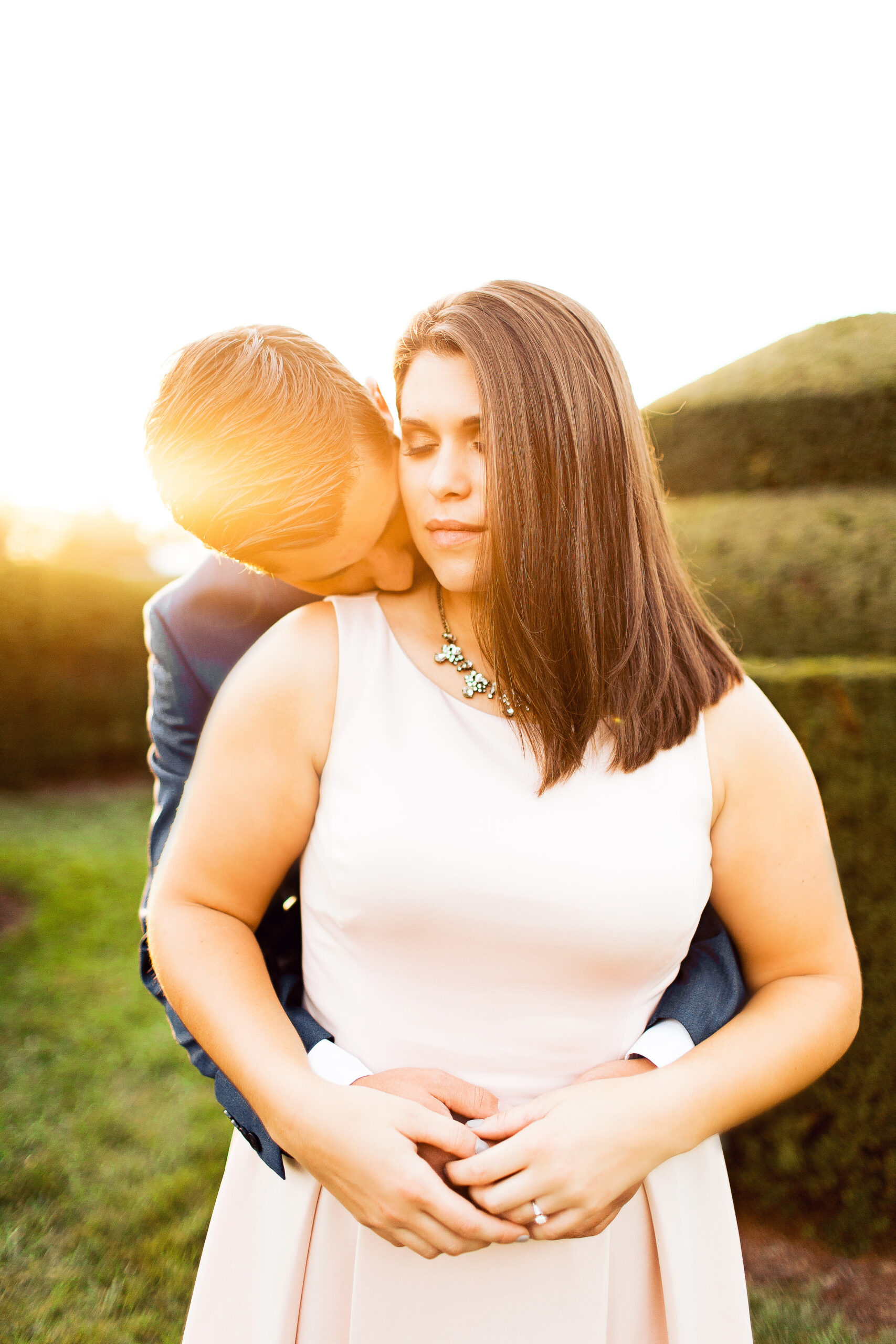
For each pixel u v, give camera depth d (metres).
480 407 0.94
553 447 0.95
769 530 2.82
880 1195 2.43
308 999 1.11
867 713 2.31
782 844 1.05
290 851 1.07
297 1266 1.05
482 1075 1.04
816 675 2.34
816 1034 1.01
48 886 5.64
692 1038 1.05
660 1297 1.09
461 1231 0.85
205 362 0.95
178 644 1.50
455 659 1.06
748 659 2.59
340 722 1.02
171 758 1.51
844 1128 2.44
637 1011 1.06
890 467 2.86
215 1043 0.97
